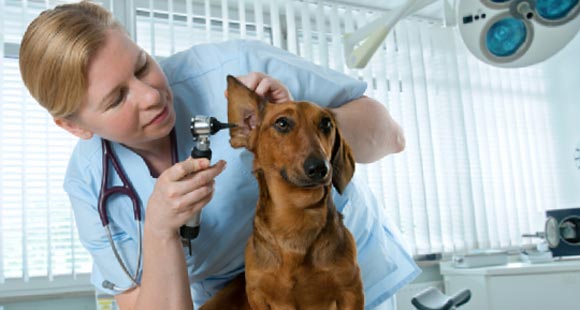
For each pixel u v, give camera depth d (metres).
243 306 1.08
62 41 0.85
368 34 1.81
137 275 1.10
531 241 3.40
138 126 0.93
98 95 0.88
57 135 2.26
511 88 3.54
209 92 1.12
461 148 3.26
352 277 0.89
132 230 1.13
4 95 2.22
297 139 0.85
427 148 3.16
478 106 3.40
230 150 1.06
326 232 0.88
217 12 2.81
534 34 1.70
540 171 3.55
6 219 2.17
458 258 2.82
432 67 3.32
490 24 1.69
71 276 2.24
